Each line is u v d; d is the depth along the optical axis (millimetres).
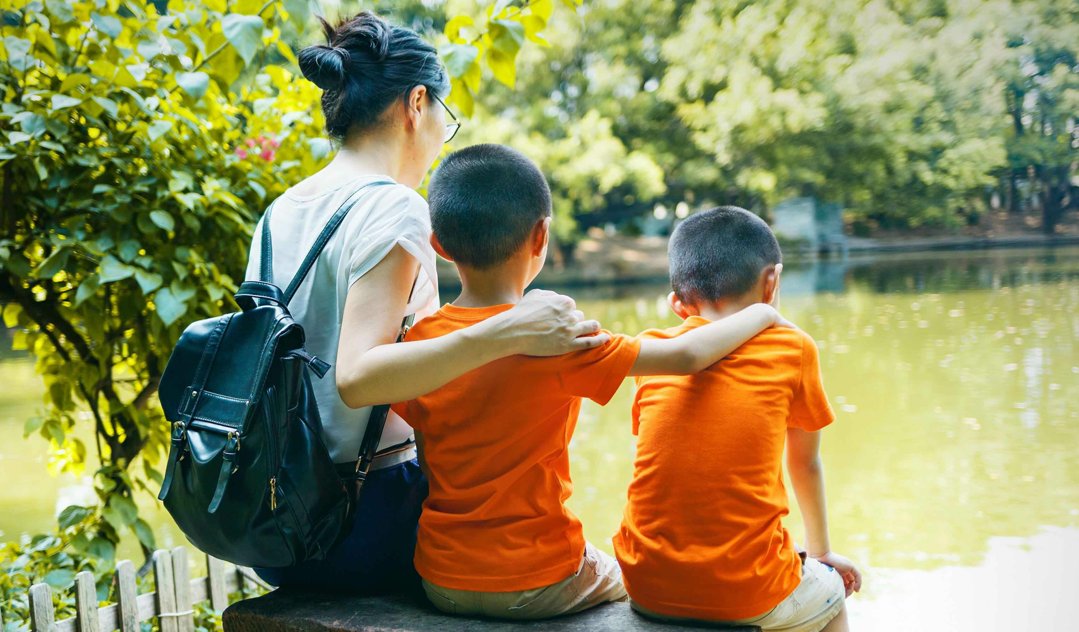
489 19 2600
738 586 1620
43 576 3035
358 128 1878
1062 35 19359
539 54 21781
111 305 3107
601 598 1779
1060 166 20312
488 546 1657
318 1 2422
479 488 1659
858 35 21953
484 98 22219
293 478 1606
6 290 3082
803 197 24906
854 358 10328
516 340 1545
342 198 1784
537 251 1715
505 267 1689
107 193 2879
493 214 1643
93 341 3152
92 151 2914
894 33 21359
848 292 16438
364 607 1781
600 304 17938
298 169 3346
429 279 1785
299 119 3369
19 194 2996
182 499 1644
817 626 1736
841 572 1947
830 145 22375
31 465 6789
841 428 7383
